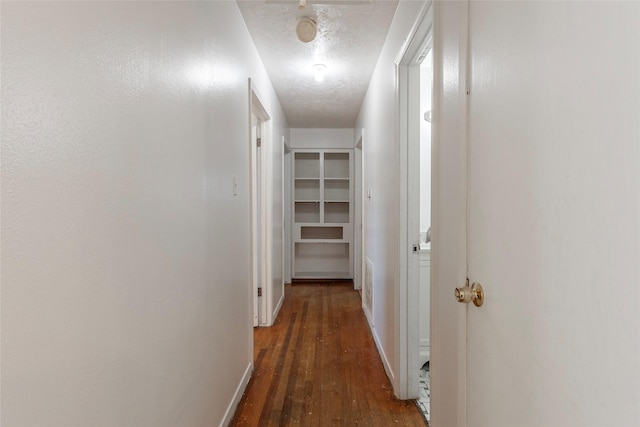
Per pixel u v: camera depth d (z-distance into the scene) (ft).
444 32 4.25
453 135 3.94
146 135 3.17
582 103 1.79
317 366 8.03
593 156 1.72
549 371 2.08
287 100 12.30
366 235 11.60
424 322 7.77
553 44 2.03
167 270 3.60
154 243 3.33
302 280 17.17
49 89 2.08
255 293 10.55
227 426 5.76
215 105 5.19
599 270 1.69
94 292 2.47
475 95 3.18
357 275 15.31
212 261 5.07
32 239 1.97
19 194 1.90
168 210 3.63
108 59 2.62
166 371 3.59
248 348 7.45
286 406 6.44
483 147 3.01
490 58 2.86
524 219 2.35
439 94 4.43
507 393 2.58
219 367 5.43
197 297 4.47
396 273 6.68
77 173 2.31
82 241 2.35
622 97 1.54
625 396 1.54
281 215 13.01
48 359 2.08
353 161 16.72
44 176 2.05
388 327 7.56
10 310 1.85
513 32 2.48
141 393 3.10
